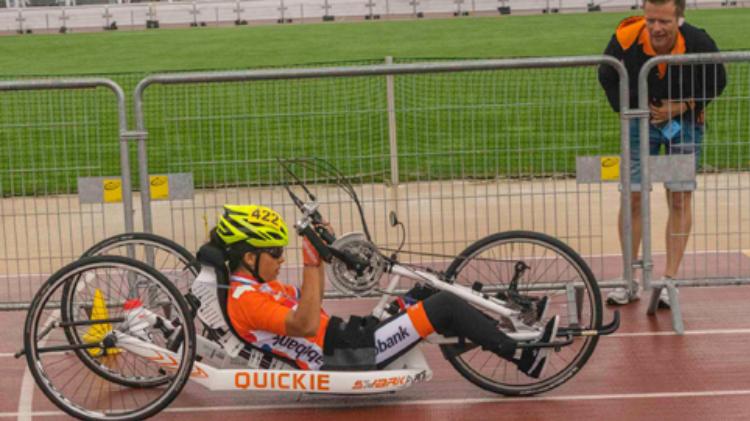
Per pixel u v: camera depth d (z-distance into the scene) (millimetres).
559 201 11000
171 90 14523
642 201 7785
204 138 12469
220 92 12203
